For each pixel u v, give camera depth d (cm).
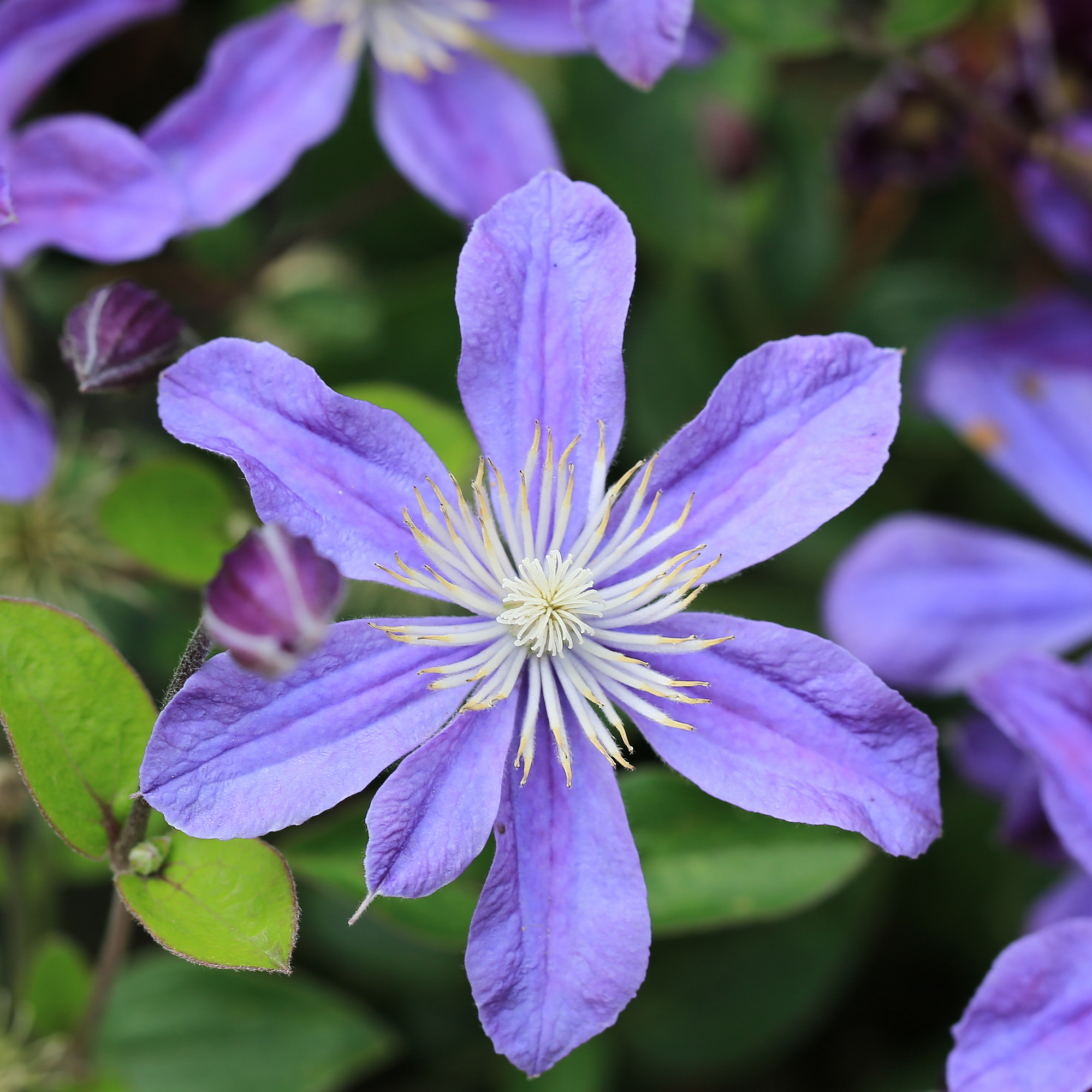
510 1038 37
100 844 38
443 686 37
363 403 37
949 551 45
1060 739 41
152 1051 45
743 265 50
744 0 44
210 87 44
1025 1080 39
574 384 38
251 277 47
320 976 47
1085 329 46
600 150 49
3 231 42
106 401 46
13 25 43
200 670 36
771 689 38
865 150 47
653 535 38
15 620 38
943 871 48
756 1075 49
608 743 37
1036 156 47
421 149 44
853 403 38
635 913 37
